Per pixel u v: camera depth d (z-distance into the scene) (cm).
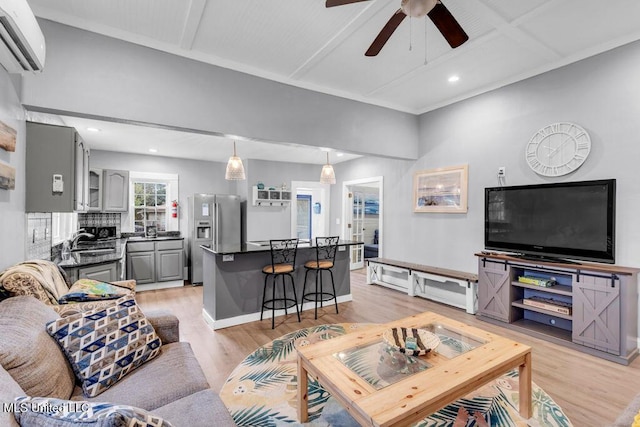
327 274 430
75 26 237
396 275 513
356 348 194
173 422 120
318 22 245
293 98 346
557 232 306
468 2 226
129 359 158
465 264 407
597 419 188
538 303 313
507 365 177
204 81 292
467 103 400
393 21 188
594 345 269
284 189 681
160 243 543
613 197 272
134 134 445
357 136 397
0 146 181
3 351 113
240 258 362
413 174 478
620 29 260
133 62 259
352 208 691
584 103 299
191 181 649
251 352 284
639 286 268
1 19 139
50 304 180
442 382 155
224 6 225
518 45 283
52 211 239
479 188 389
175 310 414
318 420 192
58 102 230
